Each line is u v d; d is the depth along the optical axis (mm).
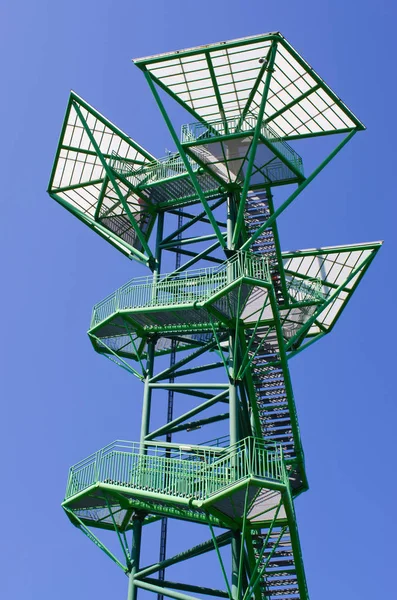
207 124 29297
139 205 33688
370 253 34906
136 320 28438
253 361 28531
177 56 27281
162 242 32156
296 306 32188
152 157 34562
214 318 27297
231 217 30203
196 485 23266
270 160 29422
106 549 25312
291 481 28406
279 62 27859
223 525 24484
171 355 32062
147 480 23953
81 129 34156
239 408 27047
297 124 30875
